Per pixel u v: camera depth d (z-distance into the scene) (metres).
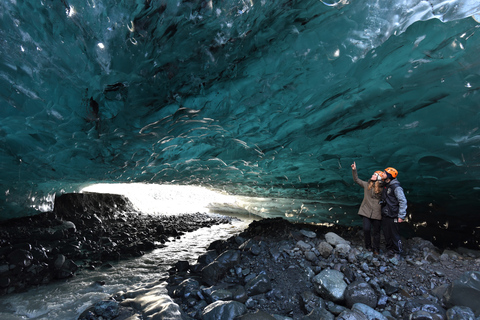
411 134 3.86
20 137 4.32
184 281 3.70
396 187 3.89
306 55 3.08
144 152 5.33
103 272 4.57
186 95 3.87
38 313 3.09
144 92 3.67
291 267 3.88
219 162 6.24
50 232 7.22
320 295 3.21
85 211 10.47
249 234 6.01
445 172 4.77
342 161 5.63
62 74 3.39
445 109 3.21
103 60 3.20
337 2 2.57
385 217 3.94
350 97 3.47
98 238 6.91
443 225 6.75
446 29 2.45
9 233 6.88
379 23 2.64
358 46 2.84
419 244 4.38
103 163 5.82
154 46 3.24
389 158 4.86
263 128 4.50
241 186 10.95
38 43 3.08
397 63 2.87
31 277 4.16
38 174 6.45
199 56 3.41
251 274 3.79
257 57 3.32
